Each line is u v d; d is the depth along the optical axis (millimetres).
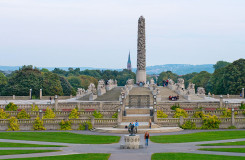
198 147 65625
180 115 103500
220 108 114188
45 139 77000
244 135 81312
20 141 73438
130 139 65438
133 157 56906
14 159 54500
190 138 77812
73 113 105812
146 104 120875
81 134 86188
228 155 57719
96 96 147250
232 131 88688
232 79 186125
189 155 57719
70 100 148250
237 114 107000
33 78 192125
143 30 162125
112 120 96875
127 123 97812
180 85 151125
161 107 116625
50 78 198250
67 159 54750
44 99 167250
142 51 162750
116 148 65812
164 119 97500
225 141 72250
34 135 83375
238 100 148625
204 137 79062
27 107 118688
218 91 193875
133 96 122375
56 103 117875
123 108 107188
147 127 93875
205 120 96750
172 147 66312
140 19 161625
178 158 55281
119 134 86625
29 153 59875
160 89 155250
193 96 151375
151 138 78750
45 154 59094
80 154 58812
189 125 96500
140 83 160500
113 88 163000
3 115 103312
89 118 96375
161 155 57844
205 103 121562
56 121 96250
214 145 67562
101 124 96562
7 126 94812
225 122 97250
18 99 164250
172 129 91688
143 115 106438
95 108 120750
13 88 187875
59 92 199375
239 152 60312
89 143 72000
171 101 133250
